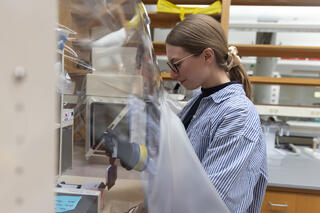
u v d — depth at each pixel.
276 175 1.67
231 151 0.68
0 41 0.13
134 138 0.44
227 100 0.81
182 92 1.21
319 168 1.83
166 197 0.38
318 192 1.56
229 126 0.72
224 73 0.92
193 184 0.41
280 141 2.46
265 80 1.85
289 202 1.59
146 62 0.53
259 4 1.73
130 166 0.42
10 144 0.14
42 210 0.16
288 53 1.92
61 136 0.55
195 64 0.83
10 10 0.13
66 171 0.52
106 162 0.49
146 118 0.45
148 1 1.71
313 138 2.35
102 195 0.44
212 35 0.81
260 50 1.83
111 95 0.49
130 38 0.50
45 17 0.16
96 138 0.50
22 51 0.14
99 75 0.51
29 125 0.15
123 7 0.50
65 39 0.53
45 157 0.16
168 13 1.62
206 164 0.69
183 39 0.80
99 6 0.49
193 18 0.83
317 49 1.72
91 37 0.52
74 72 0.58
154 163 0.40
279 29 1.85
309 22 1.77
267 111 1.93
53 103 0.17
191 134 0.87
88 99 0.53
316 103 2.46
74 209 0.41
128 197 0.41
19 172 0.15
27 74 0.15
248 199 0.69
